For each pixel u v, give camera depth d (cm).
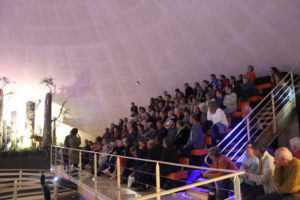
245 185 418
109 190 583
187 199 462
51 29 1268
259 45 938
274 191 358
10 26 1258
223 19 976
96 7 1183
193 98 779
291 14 817
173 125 664
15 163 1056
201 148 578
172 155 541
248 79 748
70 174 794
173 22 1094
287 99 677
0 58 1331
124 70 1303
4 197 906
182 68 1170
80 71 1359
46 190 827
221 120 593
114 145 791
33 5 1198
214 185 419
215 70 1088
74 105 1437
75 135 892
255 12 893
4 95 1399
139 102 1333
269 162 372
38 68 1370
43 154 1116
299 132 639
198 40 1077
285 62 893
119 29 1212
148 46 1202
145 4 1109
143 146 643
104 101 1393
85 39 1277
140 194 526
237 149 574
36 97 1439
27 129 1357
